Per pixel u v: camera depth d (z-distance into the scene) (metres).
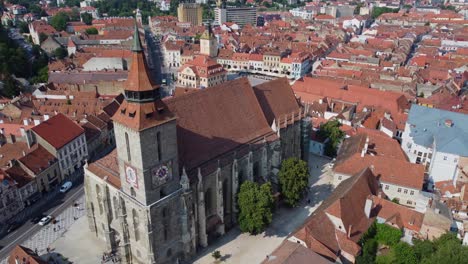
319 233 72.44
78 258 80.94
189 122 79.38
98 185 79.25
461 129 109.06
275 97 105.44
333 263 60.28
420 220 79.56
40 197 104.19
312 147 129.00
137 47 61.09
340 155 111.12
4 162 108.69
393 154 105.38
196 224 80.19
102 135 135.12
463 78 196.88
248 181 84.81
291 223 91.06
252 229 82.94
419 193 92.69
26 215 96.06
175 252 77.44
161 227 71.94
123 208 73.62
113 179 75.69
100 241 86.19
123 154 67.44
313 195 102.75
